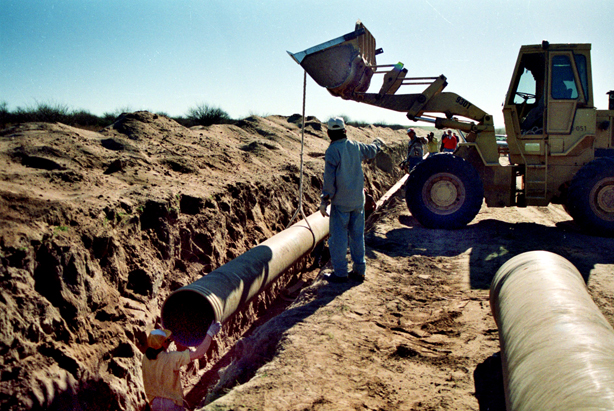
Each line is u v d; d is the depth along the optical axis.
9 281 3.97
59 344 4.09
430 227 8.91
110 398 4.26
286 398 3.41
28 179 5.68
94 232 5.04
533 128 8.89
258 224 8.75
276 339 4.57
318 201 11.68
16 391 3.57
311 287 5.82
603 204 7.98
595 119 8.39
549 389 2.36
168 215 6.31
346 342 4.38
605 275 5.98
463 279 6.20
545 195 8.65
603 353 2.49
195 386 5.58
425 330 4.73
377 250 7.57
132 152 8.30
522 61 8.86
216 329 3.98
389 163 20.27
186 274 6.30
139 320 5.01
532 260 4.04
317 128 21.75
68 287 4.46
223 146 11.43
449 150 13.73
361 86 8.59
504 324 3.48
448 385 3.70
